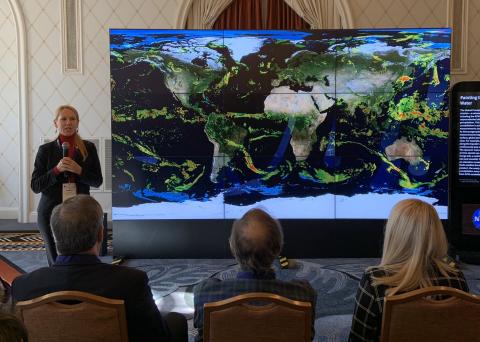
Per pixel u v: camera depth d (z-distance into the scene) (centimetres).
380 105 475
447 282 175
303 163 480
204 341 170
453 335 168
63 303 175
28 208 714
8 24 709
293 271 443
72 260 178
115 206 483
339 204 482
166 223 485
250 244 178
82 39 698
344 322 325
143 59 472
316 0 696
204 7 702
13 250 542
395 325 168
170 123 478
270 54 473
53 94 704
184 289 395
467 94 456
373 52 473
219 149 479
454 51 693
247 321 167
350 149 479
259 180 481
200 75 475
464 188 466
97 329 166
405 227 176
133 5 696
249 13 704
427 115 475
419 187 479
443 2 689
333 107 477
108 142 709
